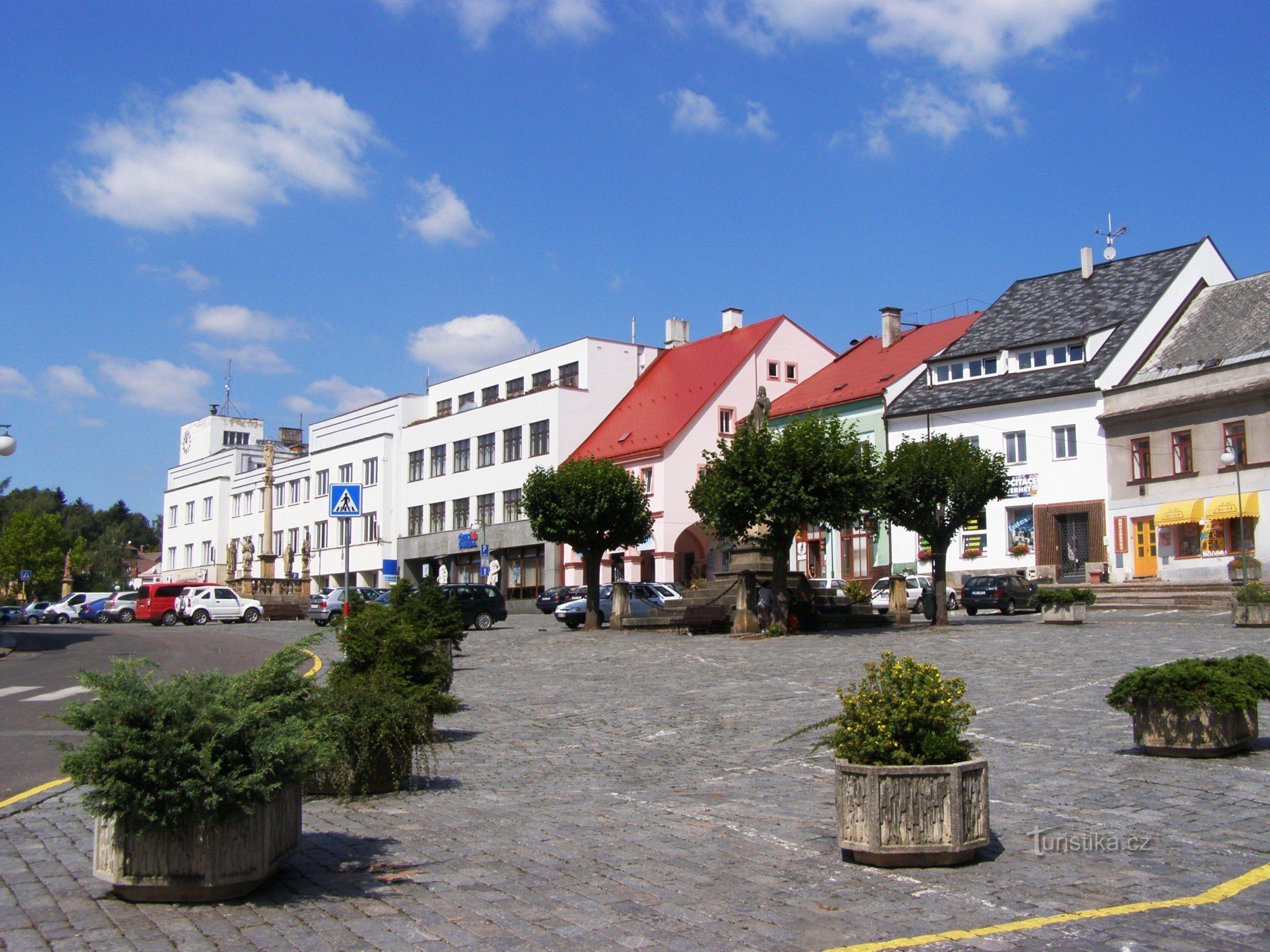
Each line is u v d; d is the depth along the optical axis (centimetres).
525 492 3962
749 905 704
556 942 636
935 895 718
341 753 1052
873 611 3766
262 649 3419
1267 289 4294
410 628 1332
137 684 707
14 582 9475
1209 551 3941
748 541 3228
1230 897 703
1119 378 4356
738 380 5784
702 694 1881
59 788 1093
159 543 15900
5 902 706
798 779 1148
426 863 816
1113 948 611
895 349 5562
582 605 4119
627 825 947
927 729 808
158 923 664
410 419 7431
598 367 6253
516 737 1484
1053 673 1902
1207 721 1123
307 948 624
